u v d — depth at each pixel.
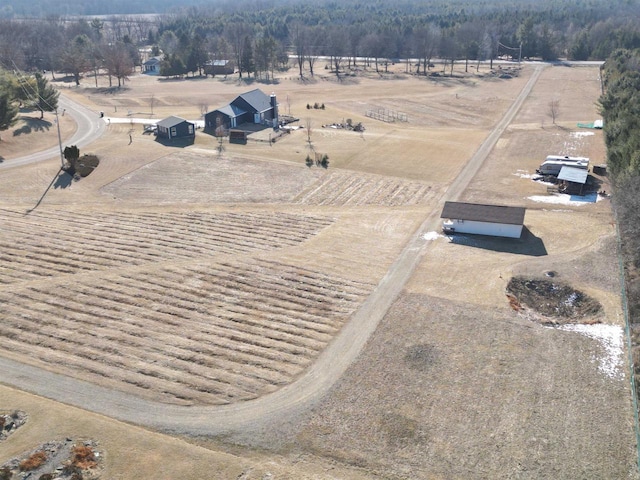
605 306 37.84
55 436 26.64
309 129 82.12
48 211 54.84
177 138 79.06
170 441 26.72
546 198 57.97
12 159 69.12
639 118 60.59
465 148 77.44
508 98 113.69
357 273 43.03
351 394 30.03
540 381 30.73
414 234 50.12
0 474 24.23
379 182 63.94
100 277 42.12
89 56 137.50
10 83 83.56
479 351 33.38
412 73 144.12
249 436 27.23
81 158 68.19
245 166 68.56
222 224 52.47
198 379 31.25
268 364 32.50
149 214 54.59
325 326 36.22
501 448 26.34
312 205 57.41
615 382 30.64
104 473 24.59
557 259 44.47
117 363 32.53
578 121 92.31
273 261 44.97
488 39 161.00
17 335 35.03
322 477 24.86
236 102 87.75
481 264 44.06
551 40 164.62
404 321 36.56
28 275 42.25
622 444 26.45
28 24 189.62
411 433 27.31
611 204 54.00
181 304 38.62
